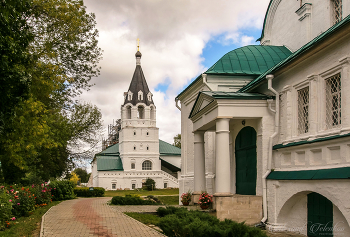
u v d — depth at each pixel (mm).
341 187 8945
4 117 9992
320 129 10594
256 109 13164
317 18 16703
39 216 13703
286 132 12375
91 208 17516
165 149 79188
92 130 29953
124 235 9336
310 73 11180
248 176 14633
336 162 9594
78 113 28906
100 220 12234
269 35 21750
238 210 12555
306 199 11023
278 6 20797
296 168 11328
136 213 14562
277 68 12352
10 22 9148
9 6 8219
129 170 70938
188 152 22641
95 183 74438
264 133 13078
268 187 12555
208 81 17688
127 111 74750
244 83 17750
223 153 12844
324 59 10469
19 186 18625
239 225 7957
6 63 8898
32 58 15266
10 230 9883
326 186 9539
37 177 25734
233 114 12992
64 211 15750
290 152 11812
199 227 8109
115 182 69812
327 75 10430
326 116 10570
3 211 10516
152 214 14828
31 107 13953
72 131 27922
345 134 9141
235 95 13117
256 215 12648
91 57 20453
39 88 15312
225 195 12562
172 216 9617
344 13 14516
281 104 12883
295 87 12070
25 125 13906
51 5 16625
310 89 11086
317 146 10359
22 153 16172
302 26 17719
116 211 15586
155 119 74688
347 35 9266
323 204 10211
